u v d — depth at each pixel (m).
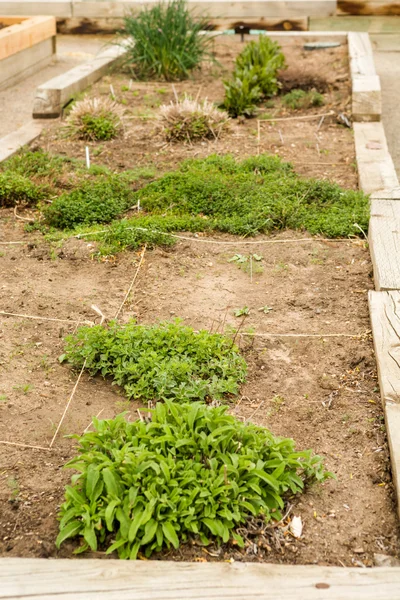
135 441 3.11
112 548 2.78
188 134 7.51
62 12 12.59
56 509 3.07
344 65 10.17
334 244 5.50
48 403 3.76
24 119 8.46
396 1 12.30
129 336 4.06
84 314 4.55
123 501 2.88
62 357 4.07
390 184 6.34
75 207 5.83
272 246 5.50
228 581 2.58
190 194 6.13
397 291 4.54
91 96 8.84
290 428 3.63
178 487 2.92
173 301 4.74
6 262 5.18
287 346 4.30
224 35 11.91
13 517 3.03
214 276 5.09
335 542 2.96
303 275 5.10
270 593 2.53
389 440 3.38
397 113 8.89
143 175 6.65
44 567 2.64
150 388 3.82
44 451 3.42
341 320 4.55
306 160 7.15
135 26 9.82
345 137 7.75
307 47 11.09
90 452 3.10
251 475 3.02
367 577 2.60
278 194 6.07
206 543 2.86
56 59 11.27
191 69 10.01
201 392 3.78
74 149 7.38
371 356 4.16
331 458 3.43
